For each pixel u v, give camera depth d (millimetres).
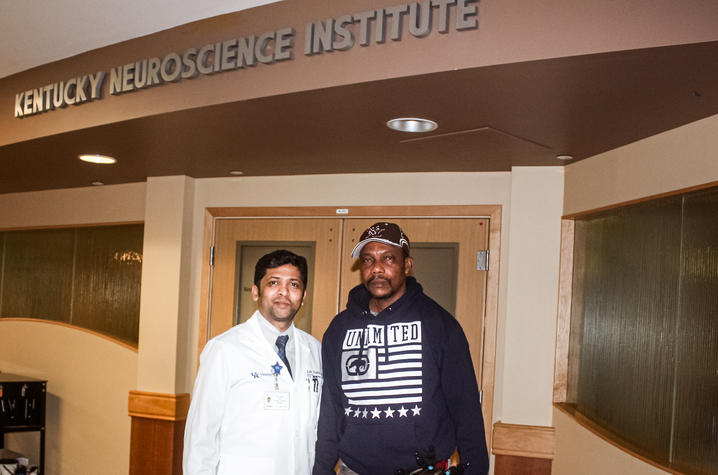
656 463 2248
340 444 2068
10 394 4371
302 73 2139
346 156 3246
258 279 2287
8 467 4180
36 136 2990
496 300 3451
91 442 4629
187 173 3994
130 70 2580
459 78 1954
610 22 1692
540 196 3287
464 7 1857
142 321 4164
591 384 2947
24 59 2908
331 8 2098
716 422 2018
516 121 2406
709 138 2111
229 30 2314
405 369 2037
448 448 2029
